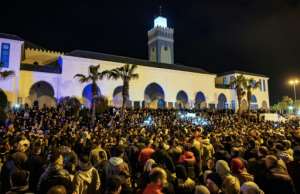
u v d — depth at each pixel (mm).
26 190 3904
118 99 37906
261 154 6430
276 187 4621
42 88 33688
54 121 21438
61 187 3445
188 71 45000
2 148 7672
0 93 29875
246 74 55156
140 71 40125
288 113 53188
